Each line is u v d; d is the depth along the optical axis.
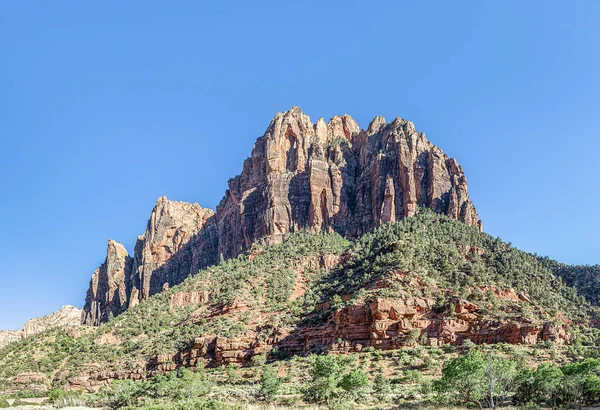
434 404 71.44
